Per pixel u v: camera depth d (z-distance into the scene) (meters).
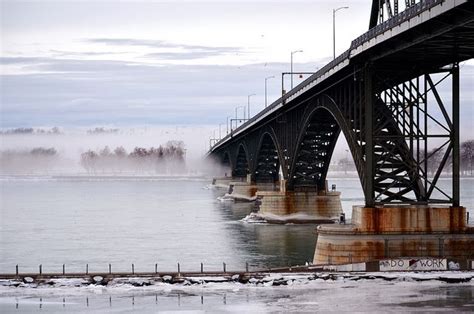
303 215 150.25
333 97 108.62
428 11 62.94
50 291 71.56
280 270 78.00
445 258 78.12
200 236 131.00
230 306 64.50
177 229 144.00
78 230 143.88
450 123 82.19
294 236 129.00
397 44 75.44
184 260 101.19
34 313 63.03
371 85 83.62
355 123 89.69
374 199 82.75
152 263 98.69
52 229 146.38
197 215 180.38
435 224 80.69
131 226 151.38
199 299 67.56
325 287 72.44
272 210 152.25
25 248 116.00
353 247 80.75
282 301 66.12
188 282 74.31
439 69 83.06
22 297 69.31
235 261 99.69
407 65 83.88
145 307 64.62
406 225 80.81
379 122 85.69
